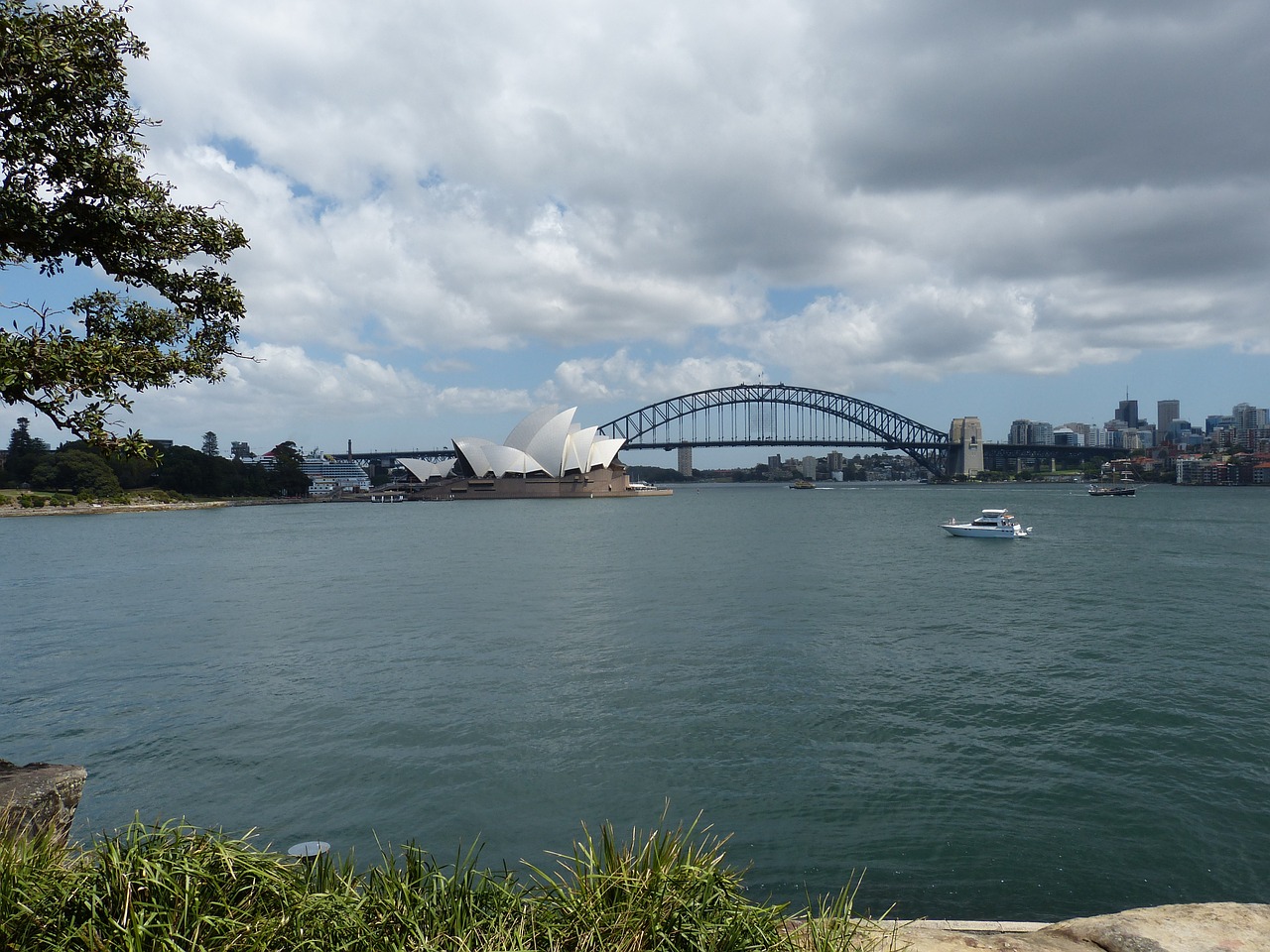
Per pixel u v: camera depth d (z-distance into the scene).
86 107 9.08
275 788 15.59
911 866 12.19
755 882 11.77
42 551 77.56
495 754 17.25
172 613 38.06
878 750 17.19
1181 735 17.95
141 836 5.24
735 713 19.81
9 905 4.57
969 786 15.14
